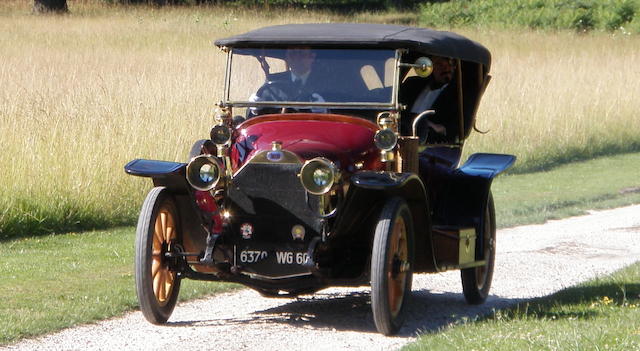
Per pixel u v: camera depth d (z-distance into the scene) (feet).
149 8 450.30
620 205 151.74
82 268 95.50
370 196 70.85
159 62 237.25
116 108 155.22
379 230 68.59
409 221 72.18
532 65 275.18
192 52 271.90
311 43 75.66
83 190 125.49
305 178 66.80
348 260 74.13
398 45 74.33
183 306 82.23
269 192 69.31
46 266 95.96
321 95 75.61
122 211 129.49
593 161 205.98
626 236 123.24
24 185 121.49
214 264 69.67
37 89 170.91
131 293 84.07
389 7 535.60
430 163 80.28
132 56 256.11
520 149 195.93
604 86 246.68
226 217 70.64
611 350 61.46
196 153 74.84
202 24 377.09
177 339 69.87
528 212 141.79
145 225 71.20
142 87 177.06
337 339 70.49
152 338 70.13
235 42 76.89
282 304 83.87
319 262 71.36
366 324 75.92
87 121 144.56
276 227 69.87
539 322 71.67
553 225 133.18
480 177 83.35
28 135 131.95
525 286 93.45
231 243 71.00
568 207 148.36
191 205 74.84
